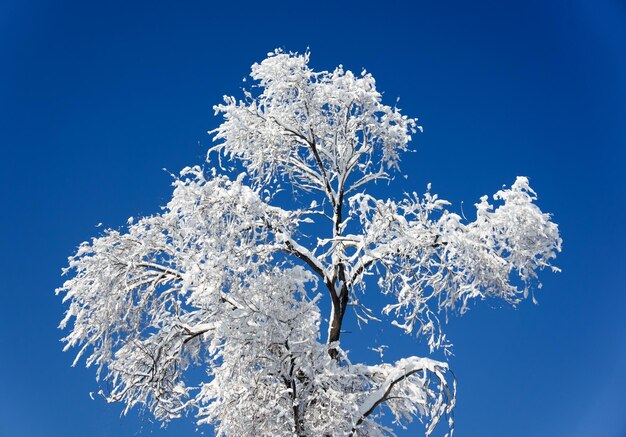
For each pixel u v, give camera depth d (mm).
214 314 11414
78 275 13281
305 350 11117
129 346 13195
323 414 11688
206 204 11742
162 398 13023
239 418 11953
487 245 11375
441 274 12352
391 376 12594
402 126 14227
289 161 14945
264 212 11898
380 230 12047
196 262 11570
